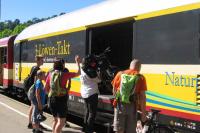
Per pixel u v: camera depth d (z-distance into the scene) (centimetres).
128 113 745
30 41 1712
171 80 826
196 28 772
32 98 1052
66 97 903
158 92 858
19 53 1908
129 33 1134
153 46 880
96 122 1095
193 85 771
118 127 757
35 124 1049
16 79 1966
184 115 786
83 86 993
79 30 1209
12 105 1650
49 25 1495
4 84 2158
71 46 1261
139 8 938
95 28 1157
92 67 988
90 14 1168
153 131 820
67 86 1009
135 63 749
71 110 1249
